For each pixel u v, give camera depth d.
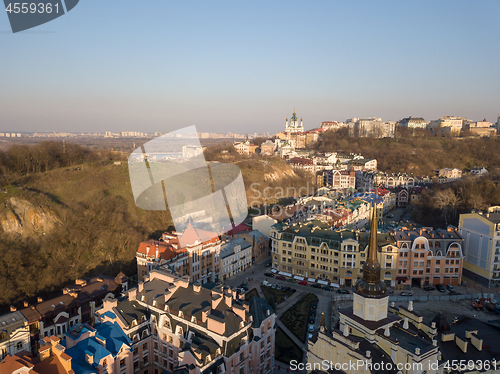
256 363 71.62
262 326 73.38
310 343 61.09
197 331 69.44
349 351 52.94
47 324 87.56
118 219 140.00
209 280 122.94
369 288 53.62
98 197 150.25
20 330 81.69
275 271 134.50
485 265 120.56
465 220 128.25
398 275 119.00
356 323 55.25
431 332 58.12
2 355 78.69
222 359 64.56
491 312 101.31
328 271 123.50
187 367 62.09
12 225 123.69
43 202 139.00
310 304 108.44
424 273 118.75
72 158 190.38
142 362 75.31
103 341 66.06
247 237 146.38
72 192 154.12
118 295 105.50
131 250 133.25
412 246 117.62
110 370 64.88
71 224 135.12
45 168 179.38
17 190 141.88
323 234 127.06
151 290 82.25
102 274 120.44
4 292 100.69
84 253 127.94
